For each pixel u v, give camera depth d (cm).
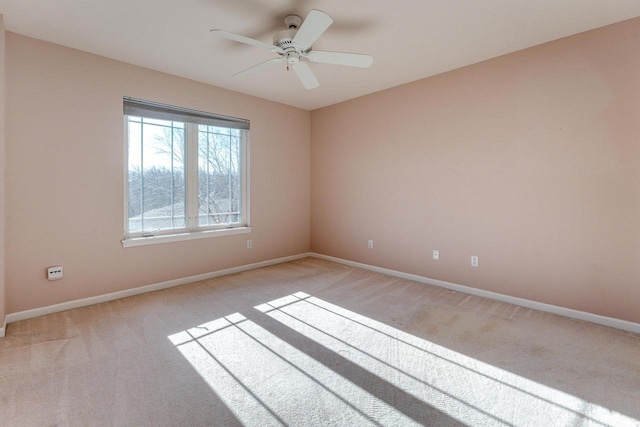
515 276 299
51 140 271
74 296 287
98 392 169
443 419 151
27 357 204
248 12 226
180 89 349
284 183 466
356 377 185
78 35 257
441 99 343
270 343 224
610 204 247
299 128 483
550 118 272
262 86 383
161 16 230
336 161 462
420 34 256
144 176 334
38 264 268
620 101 240
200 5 217
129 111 314
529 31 253
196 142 373
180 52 289
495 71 302
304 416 154
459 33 255
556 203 273
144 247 330
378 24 241
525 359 204
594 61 250
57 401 162
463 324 256
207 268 383
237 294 327
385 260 407
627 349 215
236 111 402
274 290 340
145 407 158
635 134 236
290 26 232
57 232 277
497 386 176
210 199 390
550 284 279
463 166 329
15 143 254
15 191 255
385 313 278
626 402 162
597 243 254
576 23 241
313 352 212
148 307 290
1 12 224
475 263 326
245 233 421
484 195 315
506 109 297
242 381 181
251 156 422
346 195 452
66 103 278
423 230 367
